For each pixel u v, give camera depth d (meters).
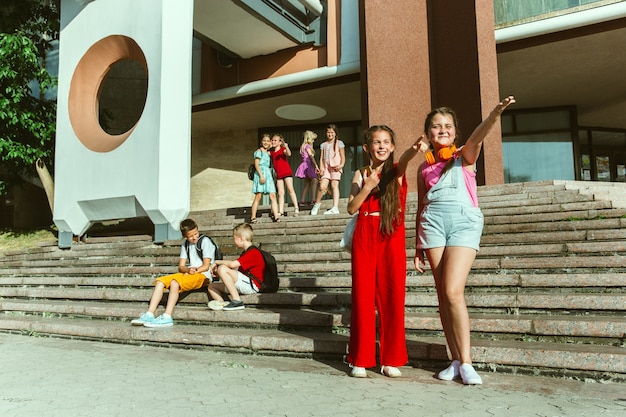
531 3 11.34
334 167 9.47
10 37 12.34
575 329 3.81
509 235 6.30
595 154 16.80
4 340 5.64
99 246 9.93
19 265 9.69
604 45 11.49
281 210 9.80
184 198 9.56
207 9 11.98
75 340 5.59
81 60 11.10
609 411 2.67
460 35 11.41
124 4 10.48
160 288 5.56
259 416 2.72
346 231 3.88
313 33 13.84
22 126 12.91
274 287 5.82
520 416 2.61
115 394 3.24
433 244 3.48
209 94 14.88
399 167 3.66
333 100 14.80
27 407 2.99
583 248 5.52
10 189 14.09
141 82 17.00
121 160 9.98
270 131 17.25
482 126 3.27
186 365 4.12
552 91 14.18
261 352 4.52
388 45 11.77
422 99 11.64
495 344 3.79
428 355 3.88
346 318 4.76
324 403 2.94
